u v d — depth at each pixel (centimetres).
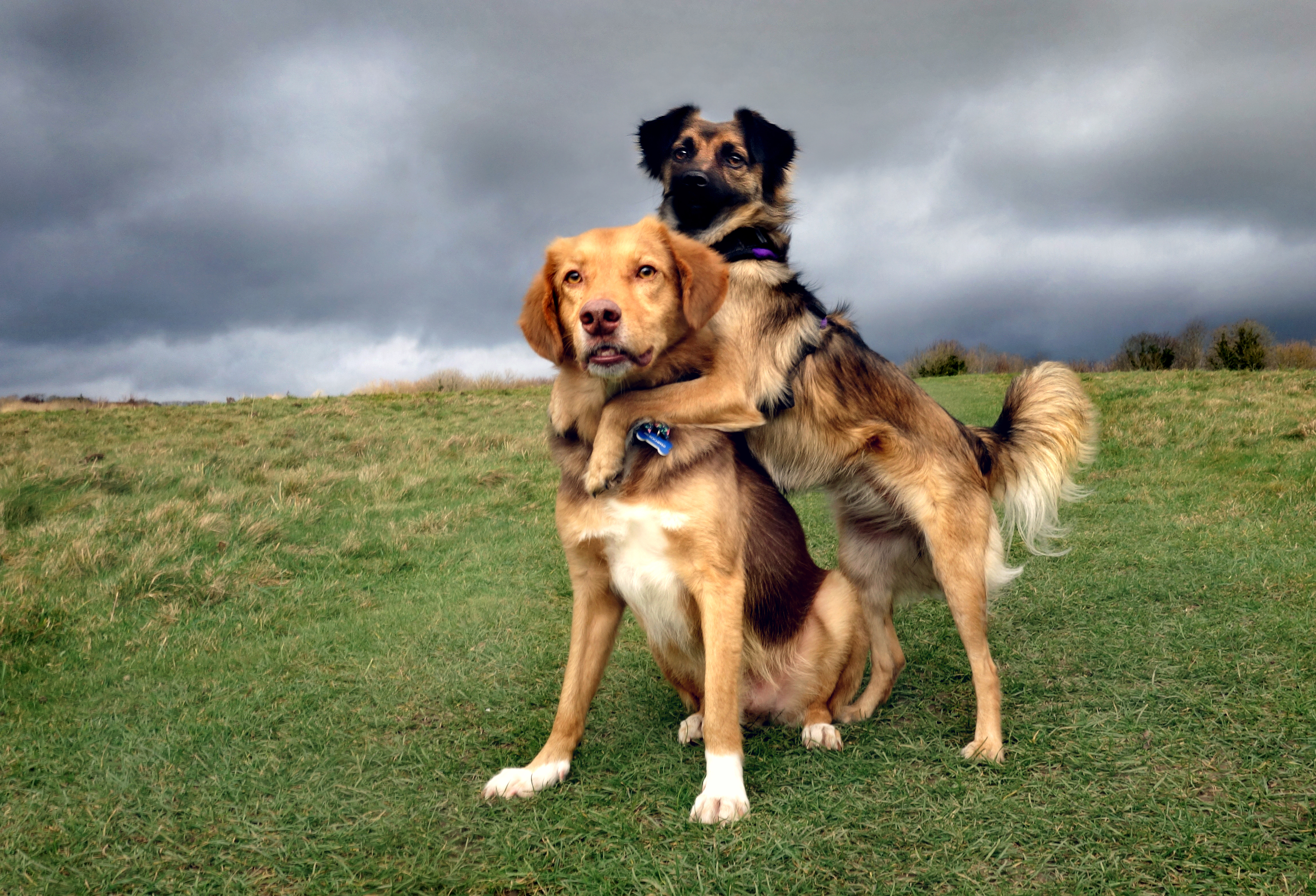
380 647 407
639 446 262
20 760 280
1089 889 194
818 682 308
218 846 227
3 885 210
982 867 205
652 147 423
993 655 376
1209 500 662
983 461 365
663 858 212
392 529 664
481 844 225
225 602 483
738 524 264
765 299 354
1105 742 271
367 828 234
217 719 316
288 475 856
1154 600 428
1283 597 414
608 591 279
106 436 1218
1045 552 509
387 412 1541
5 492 733
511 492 826
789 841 216
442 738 300
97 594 476
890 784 250
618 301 259
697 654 285
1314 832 214
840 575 324
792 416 344
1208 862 202
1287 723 275
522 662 386
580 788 254
